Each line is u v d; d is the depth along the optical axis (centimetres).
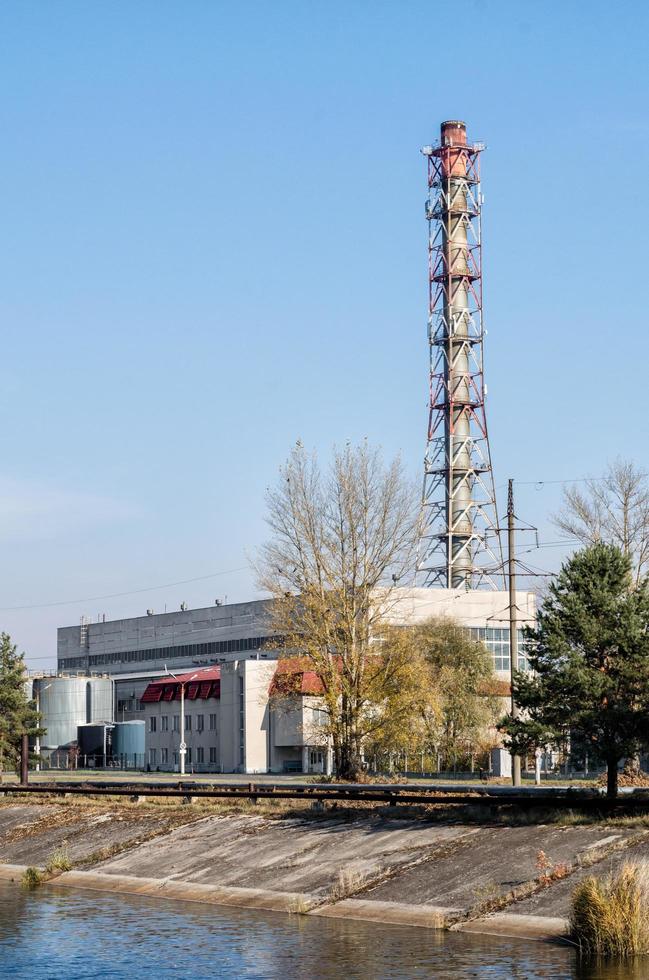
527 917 3978
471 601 15388
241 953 3884
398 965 3581
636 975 3325
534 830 4731
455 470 16688
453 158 17162
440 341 17100
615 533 9481
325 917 4425
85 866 5831
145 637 19688
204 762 13712
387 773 9312
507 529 7206
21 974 3709
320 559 7644
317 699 8300
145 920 4547
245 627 17275
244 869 5200
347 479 7725
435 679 9744
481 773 9206
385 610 7712
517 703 4959
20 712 10888
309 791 6297
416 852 4834
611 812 4772
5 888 5506
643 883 3738
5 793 8275
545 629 4931
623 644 4759
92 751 14762
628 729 4762
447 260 17050
